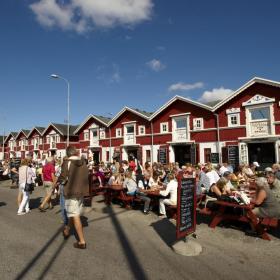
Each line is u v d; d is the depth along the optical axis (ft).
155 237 21.67
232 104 65.82
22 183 30.04
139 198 30.76
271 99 59.36
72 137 124.47
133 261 16.88
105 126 97.91
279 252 18.66
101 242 20.38
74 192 18.97
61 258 17.22
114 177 38.37
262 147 62.85
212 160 67.41
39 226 24.70
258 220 21.68
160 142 79.56
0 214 29.81
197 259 17.34
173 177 28.43
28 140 149.07
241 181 39.65
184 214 18.79
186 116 74.02
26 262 16.55
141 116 84.74
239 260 17.25
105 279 14.49
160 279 14.60
